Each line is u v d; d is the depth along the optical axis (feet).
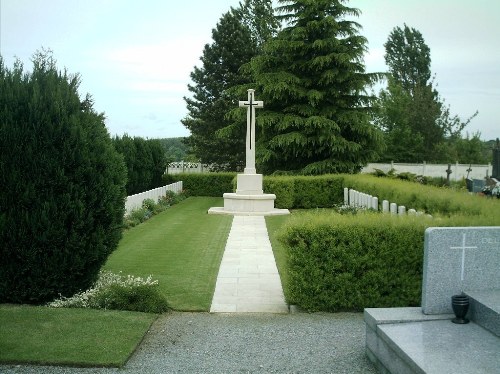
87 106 27.45
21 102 24.73
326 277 24.67
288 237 24.99
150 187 96.84
